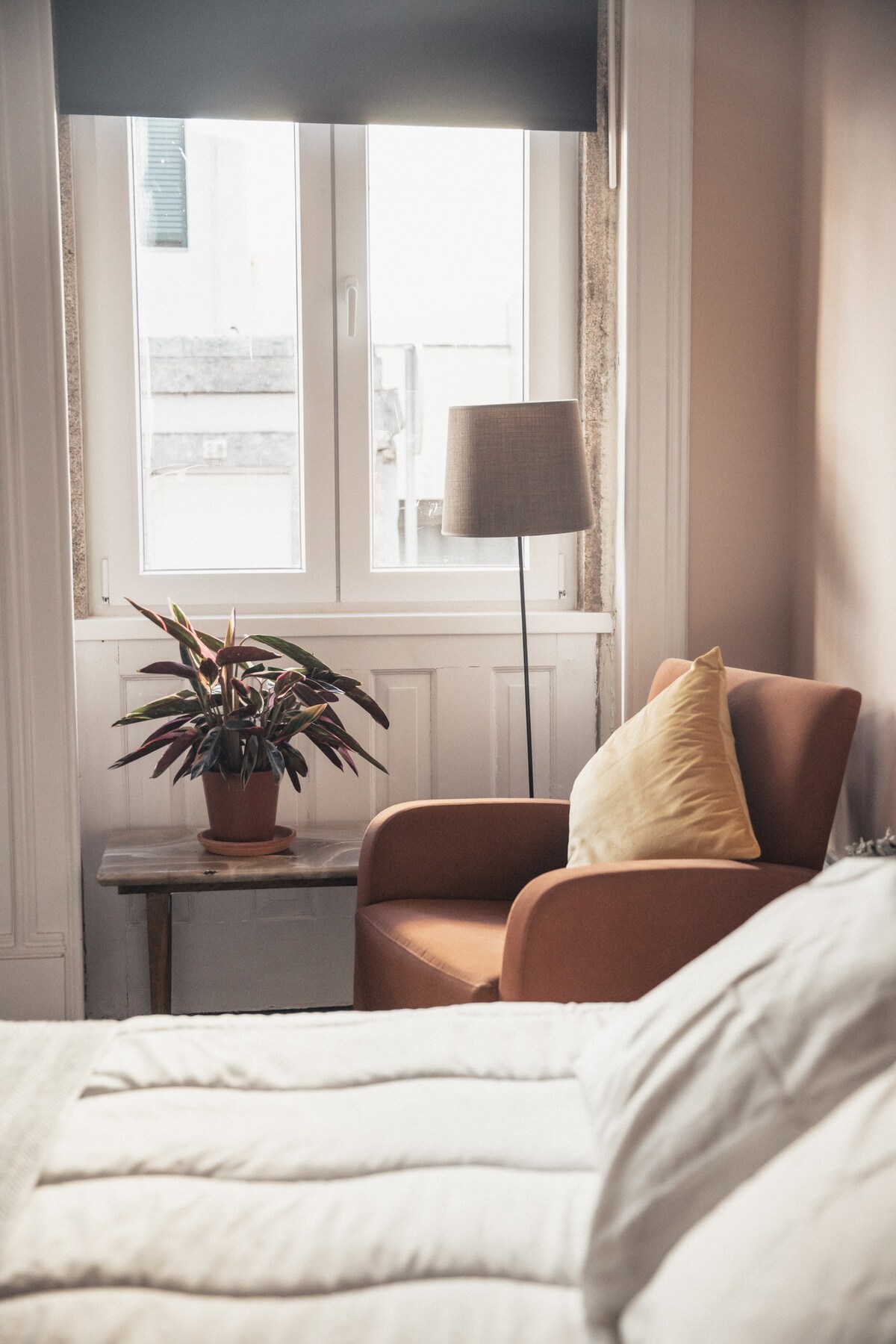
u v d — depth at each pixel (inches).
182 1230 42.8
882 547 97.4
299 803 120.9
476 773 123.3
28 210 104.7
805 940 46.1
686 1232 40.3
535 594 126.5
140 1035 60.4
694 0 113.1
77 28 111.8
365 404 123.0
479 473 102.5
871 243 99.1
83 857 118.1
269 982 121.9
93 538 120.6
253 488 123.7
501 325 125.6
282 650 105.4
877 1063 40.6
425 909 93.9
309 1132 50.6
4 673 107.2
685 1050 45.3
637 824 86.2
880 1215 33.2
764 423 117.8
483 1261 41.8
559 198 123.7
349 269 121.4
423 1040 60.3
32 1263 40.5
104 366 119.0
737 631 119.3
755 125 115.0
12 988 110.0
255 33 113.9
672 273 115.0
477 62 116.6
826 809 85.0
